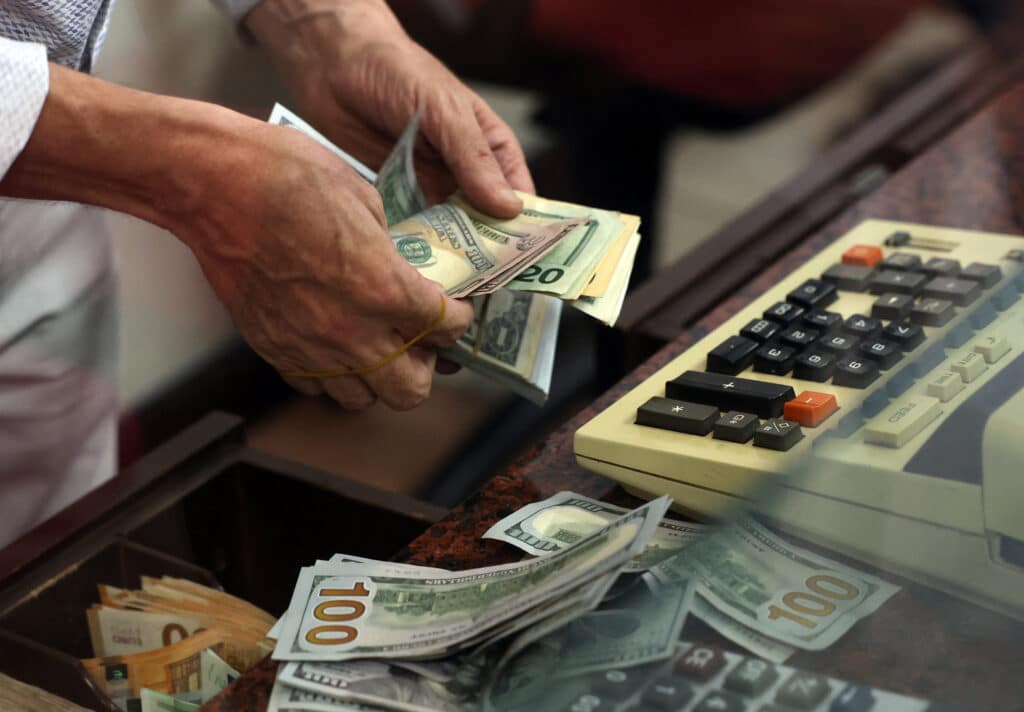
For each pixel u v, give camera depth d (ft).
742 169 9.44
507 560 2.26
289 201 2.53
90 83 2.52
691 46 6.10
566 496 2.45
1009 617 1.91
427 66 3.48
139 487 2.90
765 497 2.17
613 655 1.86
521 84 6.51
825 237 3.35
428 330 2.76
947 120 4.49
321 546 3.01
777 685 1.75
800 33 6.07
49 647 2.52
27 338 4.17
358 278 2.60
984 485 1.96
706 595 1.97
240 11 3.76
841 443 2.18
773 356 2.54
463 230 3.05
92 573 2.73
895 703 1.71
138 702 2.51
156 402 6.27
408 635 2.00
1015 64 4.93
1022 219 3.29
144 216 2.71
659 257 7.55
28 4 2.83
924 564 1.99
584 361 6.64
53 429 4.40
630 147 6.76
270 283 2.74
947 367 2.33
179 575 2.75
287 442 6.46
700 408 2.40
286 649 2.00
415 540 2.35
